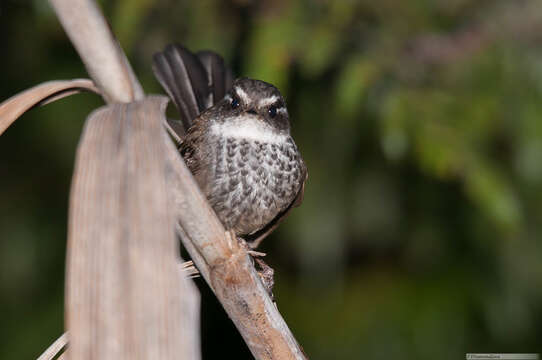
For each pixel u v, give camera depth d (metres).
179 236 4.11
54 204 11.35
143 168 2.90
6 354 10.37
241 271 3.83
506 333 10.72
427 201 11.12
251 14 9.78
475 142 9.48
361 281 11.60
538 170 9.77
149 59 10.30
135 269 2.69
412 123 9.09
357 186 11.00
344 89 9.05
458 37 9.77
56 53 10.60
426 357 10.57
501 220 8.69
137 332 2.61
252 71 8.89
